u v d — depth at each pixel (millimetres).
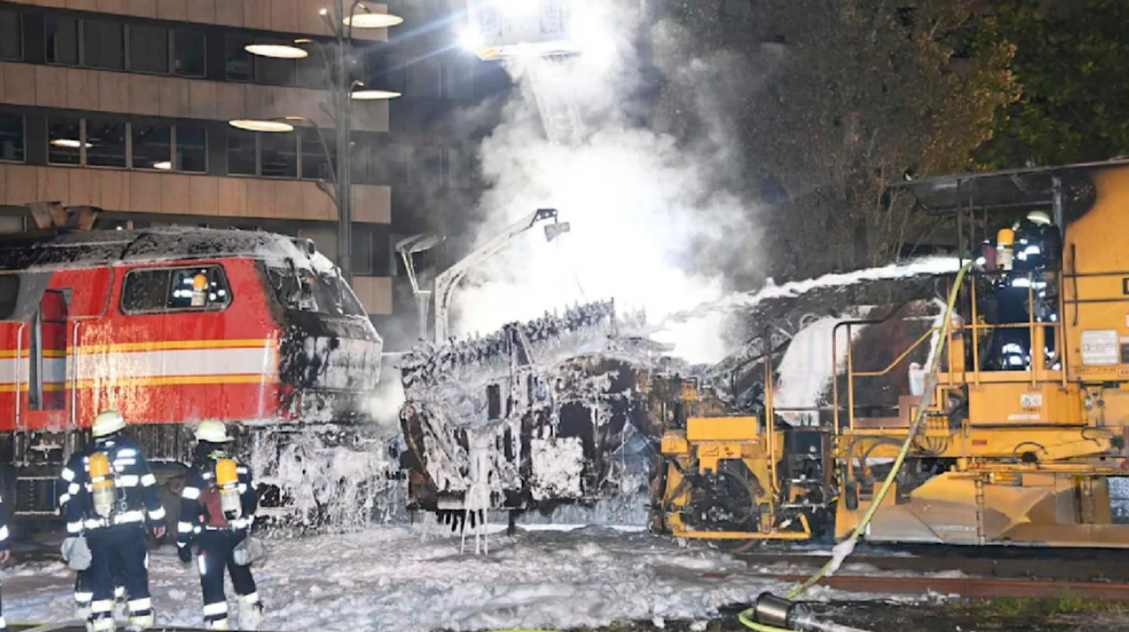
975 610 12305
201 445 11797
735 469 15383
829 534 16812
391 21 24781
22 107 39125
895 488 14633
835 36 25406
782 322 17172
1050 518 13922
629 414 16516
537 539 17469
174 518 18531
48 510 19141
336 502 18719
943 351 14680
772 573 14375
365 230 43406
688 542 16266
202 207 41531
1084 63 29594
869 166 25219
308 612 12633
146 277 18984
